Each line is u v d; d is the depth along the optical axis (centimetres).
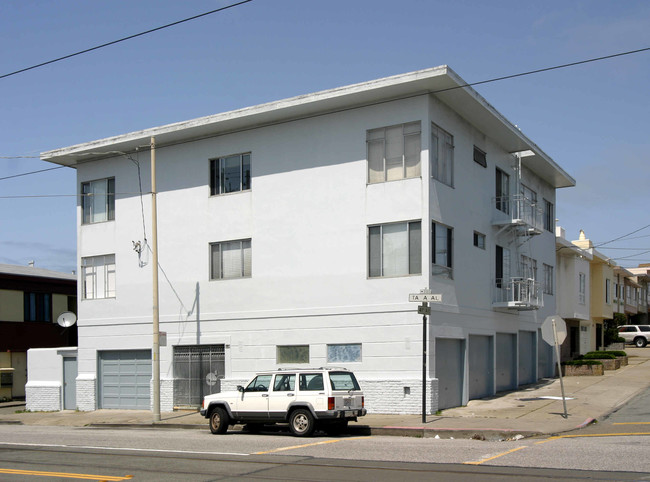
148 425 2289
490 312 2647
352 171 2322
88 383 2858
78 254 2961
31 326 3819
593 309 4666
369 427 1861
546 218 3528
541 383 3073
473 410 2208
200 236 2636
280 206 2458
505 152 2911
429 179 2191
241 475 1203
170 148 2750
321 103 2322
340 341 2288
